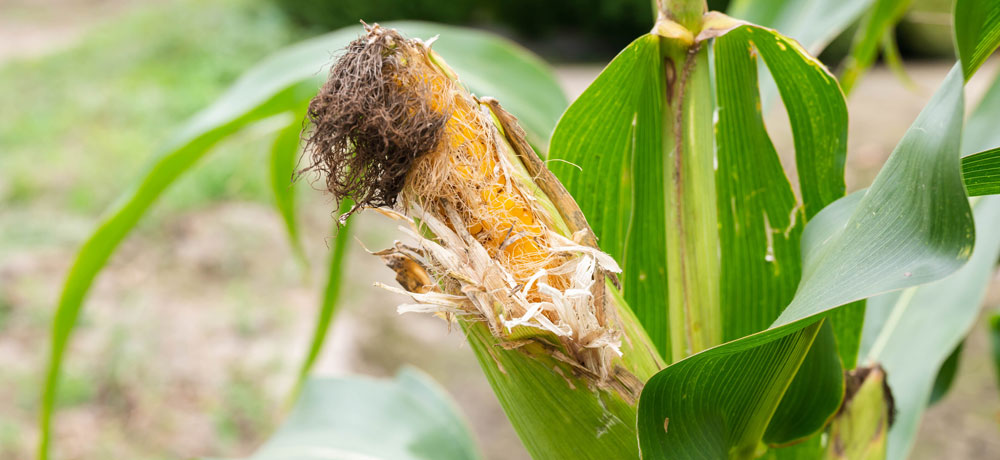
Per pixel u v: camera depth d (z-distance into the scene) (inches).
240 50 246.1
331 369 93.1
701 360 21.5
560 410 22.1
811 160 25.3
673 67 23.9
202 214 139.6
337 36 31.4
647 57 23.9
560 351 21.9
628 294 26.5
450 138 21.5
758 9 36.3
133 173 152.5
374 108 21.0
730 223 25.9
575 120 24.7
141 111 190.7
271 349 100.0
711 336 24.5
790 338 22.3
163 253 126.3
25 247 125.4
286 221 40.1
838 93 24.5
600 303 21.7
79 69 229.3
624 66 23.8
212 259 123.5
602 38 287.0
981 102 31.1
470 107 21.6
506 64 31.3
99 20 314.5
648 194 25.5
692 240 24.2
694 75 23.9
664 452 22.1
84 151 166.7
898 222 20.3
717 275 24.4
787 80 24.7
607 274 22.0
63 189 148.3
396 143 21.1
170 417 87.7
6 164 159.2
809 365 24.4
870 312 32.5
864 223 20.8
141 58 238.5
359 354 99.7
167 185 32.3
